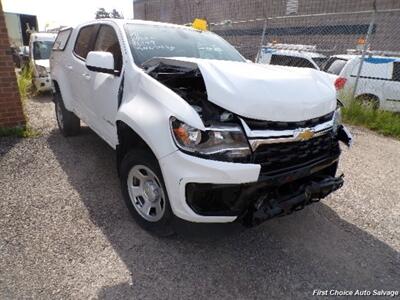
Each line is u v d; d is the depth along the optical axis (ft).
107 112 11.53
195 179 7.56
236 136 7.55
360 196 13.04
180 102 8.02
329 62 30.09
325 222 10.98
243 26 54.80
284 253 9.26
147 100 8.94
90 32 14.08
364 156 18.13
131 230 9.80
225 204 8.05
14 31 71.10
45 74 29.86
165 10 91.56
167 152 7.88
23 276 7.91
